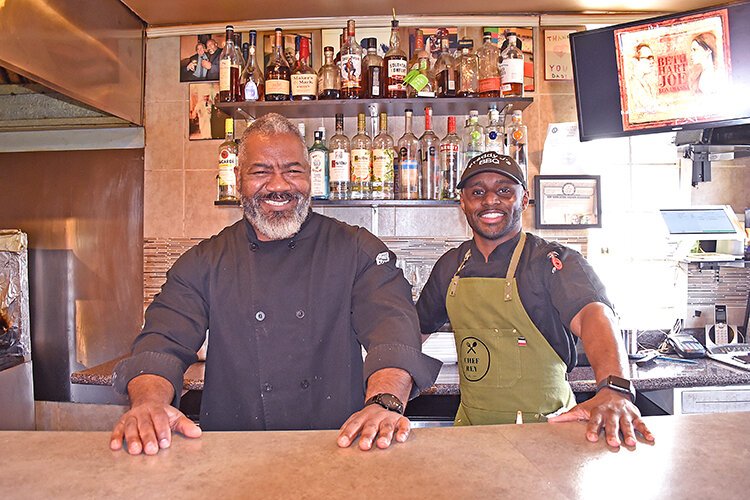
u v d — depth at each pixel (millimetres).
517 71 2285
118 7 2416
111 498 667
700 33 2137
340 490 680
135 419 892
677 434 869
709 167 2490
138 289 2631
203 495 671
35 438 878
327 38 2574
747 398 2049
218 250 1454
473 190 1757
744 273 2596
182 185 2619
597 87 2293
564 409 1658
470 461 768
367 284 1371
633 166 2557
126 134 2631
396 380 1083
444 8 2479
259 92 2424
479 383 1714
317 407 1371
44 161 2666
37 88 2400
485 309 1702
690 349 2350
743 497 658
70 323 2660
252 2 2398
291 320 1384
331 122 2555
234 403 1395
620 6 2471
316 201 2301
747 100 2115
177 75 2627
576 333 1474
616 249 2482
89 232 2654
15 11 1841
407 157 2340
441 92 2320
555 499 655
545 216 2514
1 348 2371
